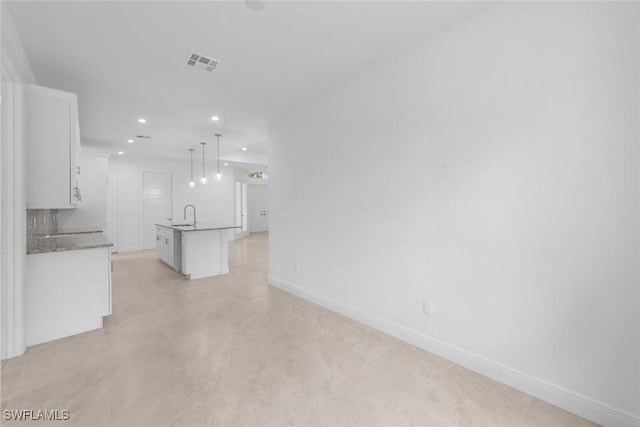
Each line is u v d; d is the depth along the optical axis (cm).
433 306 233
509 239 189
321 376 203
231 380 197
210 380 197
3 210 220
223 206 918
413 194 244
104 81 300
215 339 259
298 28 216
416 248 243
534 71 177
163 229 594
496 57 192
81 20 203
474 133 204
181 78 295
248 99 351
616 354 154
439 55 224
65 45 234
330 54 253
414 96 241
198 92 330
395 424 158
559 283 171
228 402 175
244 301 361
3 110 217
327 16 202
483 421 161
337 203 319
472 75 205
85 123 443
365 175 286
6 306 223
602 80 154
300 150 370
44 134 247
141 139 545
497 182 194
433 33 224
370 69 277
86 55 250
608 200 154
